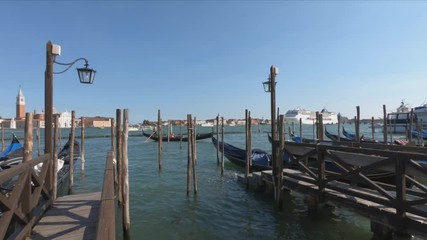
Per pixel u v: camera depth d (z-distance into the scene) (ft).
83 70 23.45
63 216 19.31
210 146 115.65
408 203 17.78
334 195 23.71
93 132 255.91
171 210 30.32
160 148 57.52
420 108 126.93
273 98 31.99
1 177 10.84
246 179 39.40
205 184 42.39
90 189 41.52
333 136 88.74
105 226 9.39
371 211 20.40
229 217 28.02
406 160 17.90
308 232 24.06
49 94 21.11
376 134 163.22
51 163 21.40
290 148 31.96
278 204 29.12
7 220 12.29
